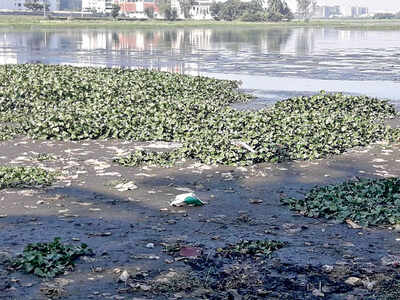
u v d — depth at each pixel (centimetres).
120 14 19712
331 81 3278
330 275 756
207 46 6525
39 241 862
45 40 7338
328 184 1246
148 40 7725
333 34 10769
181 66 4075
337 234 916
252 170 1345
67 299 673
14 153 1492
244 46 6612
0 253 805
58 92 2194
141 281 725
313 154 1476
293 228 945
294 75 3575
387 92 2831
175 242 869
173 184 1221
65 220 969
